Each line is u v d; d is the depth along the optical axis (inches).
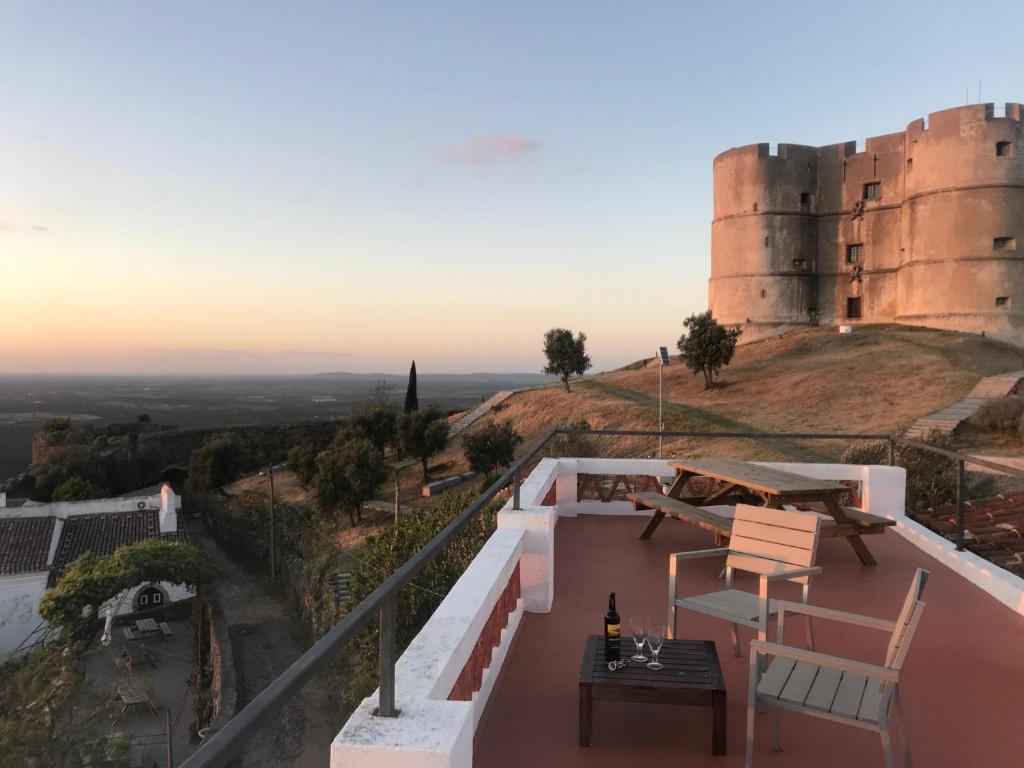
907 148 2140.7
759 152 2332.7
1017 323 1950.1
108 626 1154.0
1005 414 1293.1
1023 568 245.4
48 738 550.0
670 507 258.5
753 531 176.7
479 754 123.0
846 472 304.0
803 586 156.2
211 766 39.9
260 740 776.9
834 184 2324.1
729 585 177.9
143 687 910.4
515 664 159.8
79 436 2780.5
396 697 88.0
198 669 1063.0
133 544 1334.9
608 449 1619.1
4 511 1505.9
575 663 160.6
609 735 129.5
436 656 104.5
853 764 119.9
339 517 1571.1
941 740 127.9
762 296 2346.2
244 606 1261.1
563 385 2384.4
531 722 134.2
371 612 71.1
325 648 59.3
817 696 112.9
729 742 126.7
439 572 741.3
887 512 296.4
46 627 1194.0
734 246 2390.5
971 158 1957.4
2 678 648.4
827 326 2293.3
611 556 253.3
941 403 1472.7
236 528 1690.5
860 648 169.8
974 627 185.5
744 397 1800.0
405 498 1673.2
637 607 199.2
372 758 75.7
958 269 1982.0
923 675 156.0
